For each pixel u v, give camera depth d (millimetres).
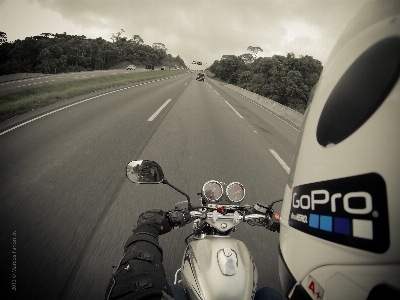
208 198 1973
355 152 761
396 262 603
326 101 958
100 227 3752
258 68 100688
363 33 884
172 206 4414
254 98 30219
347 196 748
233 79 97438
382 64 765
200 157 7055
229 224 1903
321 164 894
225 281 1448
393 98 707
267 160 7324
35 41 126125
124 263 1075
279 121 15875
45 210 4137
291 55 66438
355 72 854
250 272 1578
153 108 14625
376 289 626
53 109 12547
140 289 868
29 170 5621
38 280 2766
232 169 6355
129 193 4781
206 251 1655
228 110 17484
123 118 11359
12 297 2547
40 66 114625
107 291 952
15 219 3875
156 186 5105
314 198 889
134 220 3955
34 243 3354
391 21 785
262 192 5258
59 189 4828
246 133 10695
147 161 1829
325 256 798
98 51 142500
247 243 3551
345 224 738
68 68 122312
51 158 6336
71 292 2645
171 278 2885
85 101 15453
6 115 10906
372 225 661
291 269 983
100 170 5750
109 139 8078
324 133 918
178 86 35844
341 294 720
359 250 683
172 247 3361
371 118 745
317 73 61906
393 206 630
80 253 3201
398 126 681
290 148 8977
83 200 4477
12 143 7375
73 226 3750
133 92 22438
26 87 24984
